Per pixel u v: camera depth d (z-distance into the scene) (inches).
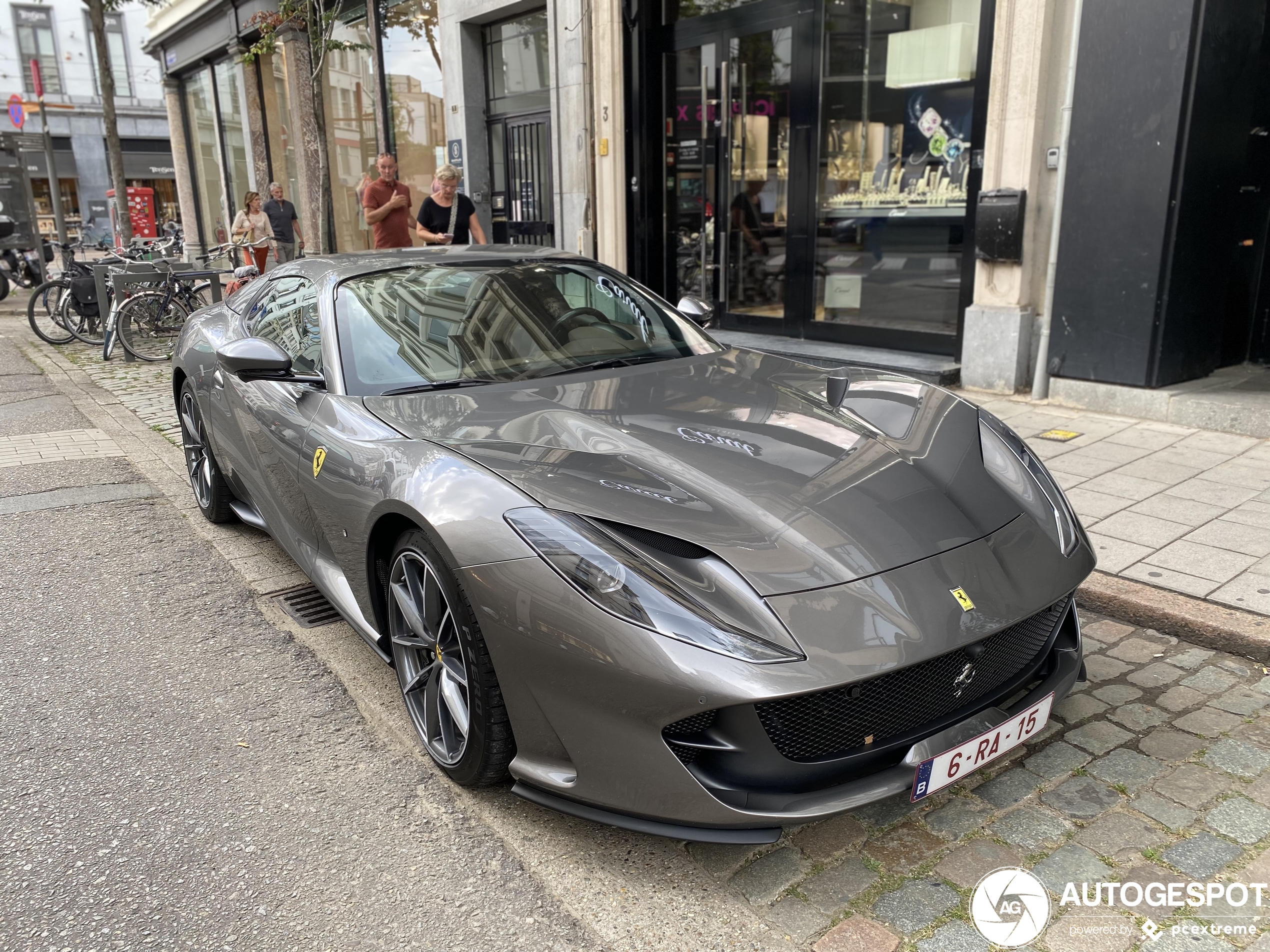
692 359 131.8
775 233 319.9
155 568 161.6
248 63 425.4
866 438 102.2
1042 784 94.9
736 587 77.2
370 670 124.4
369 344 122.0
